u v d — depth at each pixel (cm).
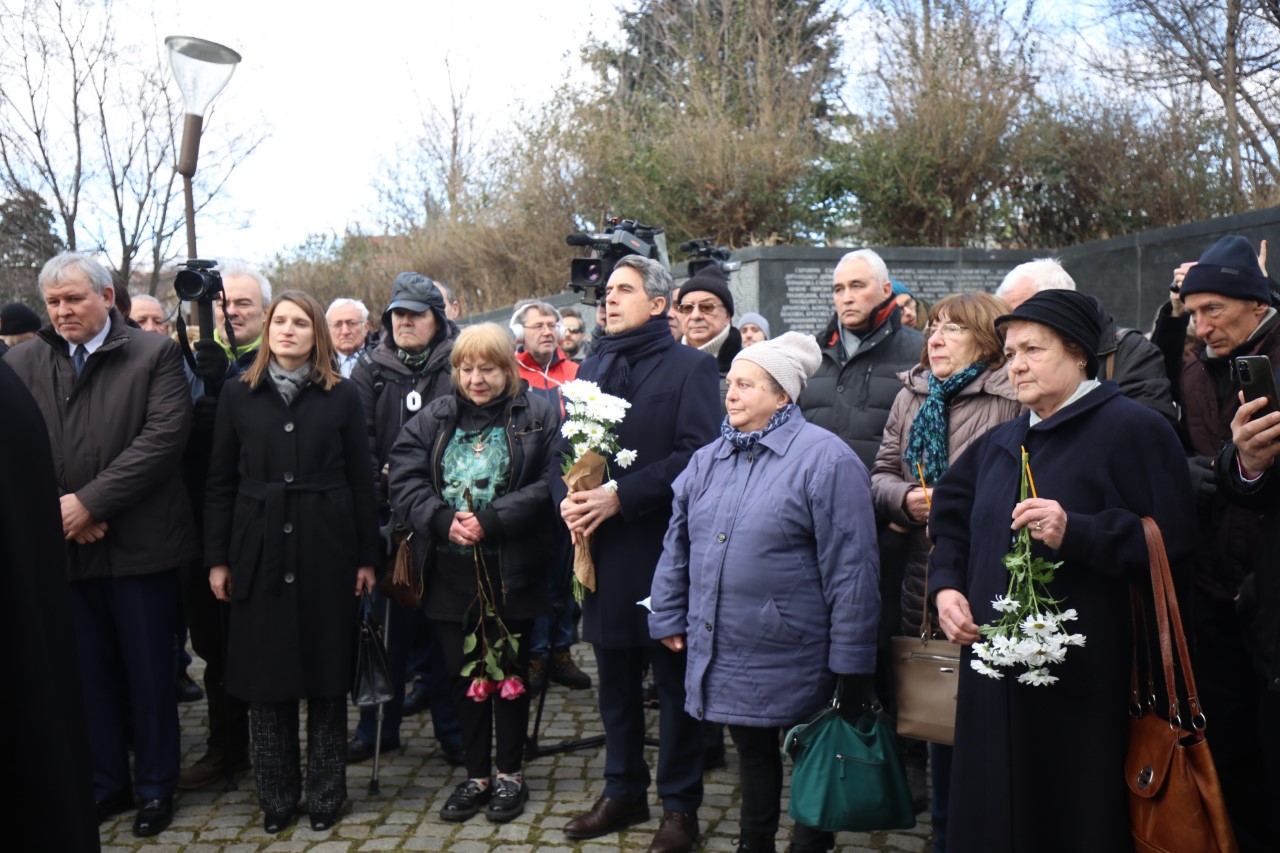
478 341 390
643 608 357
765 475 317
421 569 390
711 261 692
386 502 478
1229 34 1212
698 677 317
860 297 411
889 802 290
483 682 377
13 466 153
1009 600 231
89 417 387
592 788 412
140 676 389
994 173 1179
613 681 369
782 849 348
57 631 157
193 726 512
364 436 406
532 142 1602
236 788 427
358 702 388
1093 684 235
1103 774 231
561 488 373
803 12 1441
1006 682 241
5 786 150
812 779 292
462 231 1764
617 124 1509
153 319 623
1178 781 220
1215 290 301
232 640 383
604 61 1623
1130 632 238
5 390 155
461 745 447
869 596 303
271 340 389
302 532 382
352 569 393
